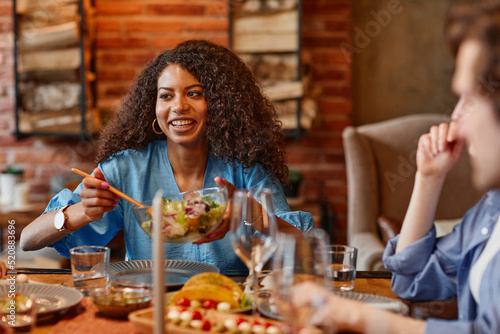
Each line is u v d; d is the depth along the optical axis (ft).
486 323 2.72
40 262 8.11
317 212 10.00
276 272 2.55
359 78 11.02
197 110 4.87
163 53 5.12
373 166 8.44
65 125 10.16
